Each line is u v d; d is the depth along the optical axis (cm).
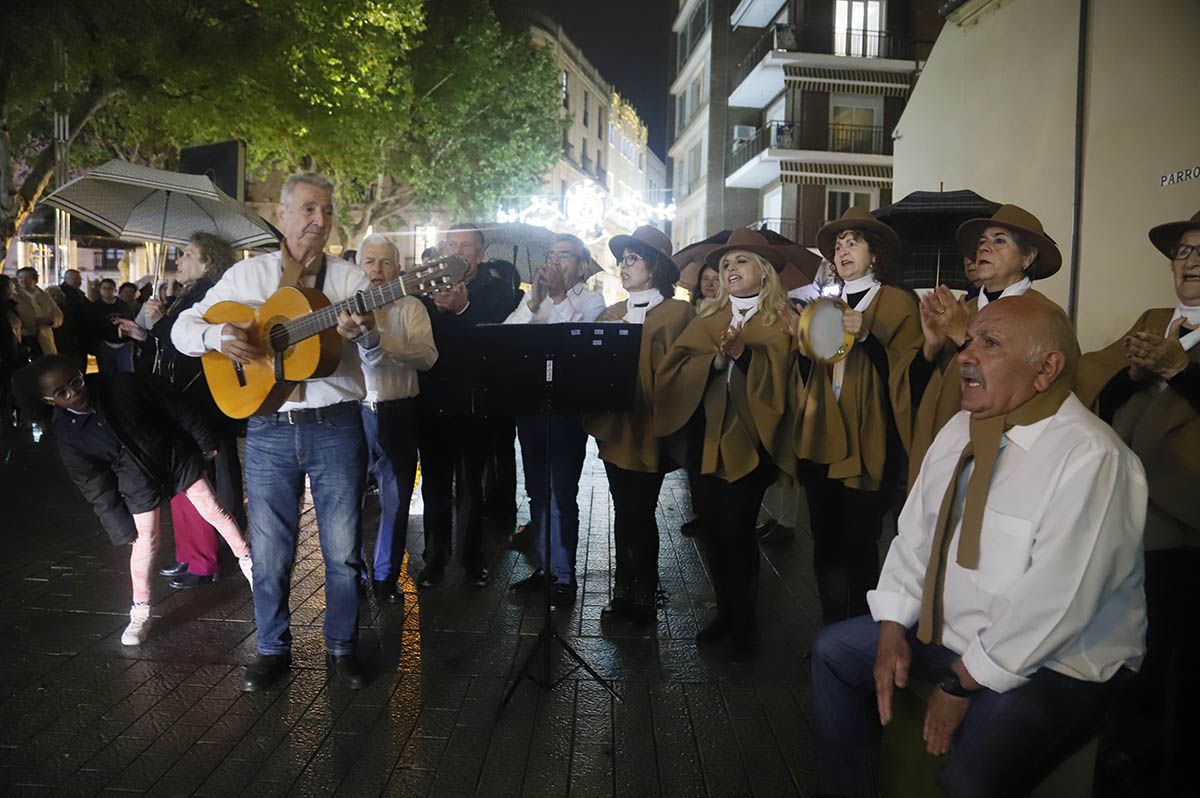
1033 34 896
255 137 1723
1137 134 743
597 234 2455
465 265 357
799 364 435
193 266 569
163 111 1552
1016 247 396
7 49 1278
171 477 466
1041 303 262
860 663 290
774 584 588
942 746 252
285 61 1622
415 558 634
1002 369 258
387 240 509
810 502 452
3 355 1085
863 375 419
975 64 1010
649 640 483
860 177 2448
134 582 466
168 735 371
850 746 293
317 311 376
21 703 397
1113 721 365
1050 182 864
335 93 1752
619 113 5119
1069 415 257
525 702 406
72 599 532
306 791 332
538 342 391
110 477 458
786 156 2433
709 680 432
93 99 1505
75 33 1309
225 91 1553
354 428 416
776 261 454
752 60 2695
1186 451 338
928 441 382
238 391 397
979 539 262
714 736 377
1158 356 320
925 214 744
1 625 488
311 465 411
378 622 504
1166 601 350
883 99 2489
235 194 768
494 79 2672
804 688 424
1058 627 241
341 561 418
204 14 1546
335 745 365
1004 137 947
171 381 536
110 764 348
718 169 2862
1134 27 749
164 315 597
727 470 446
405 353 439
